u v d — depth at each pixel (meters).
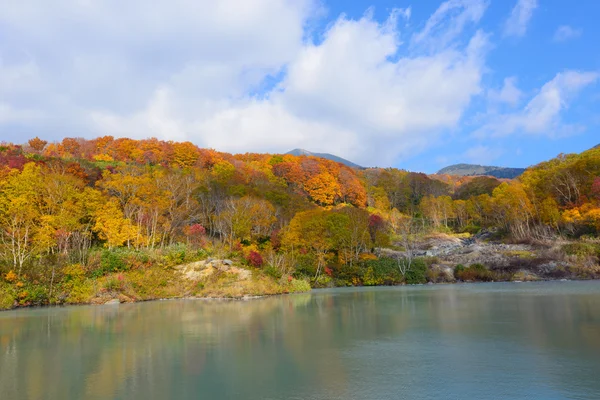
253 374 14.12
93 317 28.88
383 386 12.61
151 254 46.69
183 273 45.50
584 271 55.75
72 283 39.69
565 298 33.78
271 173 113.50
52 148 106.75
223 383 13.17
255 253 51.75
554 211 73.31
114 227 50.78
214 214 66.25
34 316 30.02
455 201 113.75
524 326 22.06
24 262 39.38
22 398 12.00
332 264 63.84
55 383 13.41
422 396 11.66
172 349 18.14
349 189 119.56
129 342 19.83
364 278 61.44
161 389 12.65
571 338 18.72
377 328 22.80
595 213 66.12
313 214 67.81
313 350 17.64
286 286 48.53
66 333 22.62
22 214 43.53
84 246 45.75
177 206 65.69
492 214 90.69
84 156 104.25
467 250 73.12
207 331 22.48
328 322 25.28
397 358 15.96
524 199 79.19
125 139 114.19
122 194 59.69
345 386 12.70
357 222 70.06
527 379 12.99
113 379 13.77
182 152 106.81
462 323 23.67
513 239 75.19
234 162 119.44
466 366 14.60
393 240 87.00
